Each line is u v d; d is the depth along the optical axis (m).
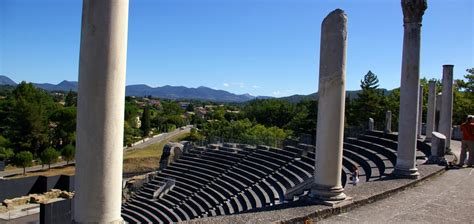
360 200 11.17
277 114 115.81
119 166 6.96
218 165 37.28
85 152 6.66
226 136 76.38
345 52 10.40
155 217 30.19
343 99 10.47
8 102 90.81
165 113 179.62
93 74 6.54
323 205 10.47
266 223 8.93
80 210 6.79
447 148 21.58
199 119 158.38
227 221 9.09
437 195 12.59
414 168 14.45
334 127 10.45
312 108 77.38
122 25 6.72
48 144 83.25
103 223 6.80
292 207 10.27
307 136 35.38
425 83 56.69
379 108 63.75
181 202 31.44
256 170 30.64
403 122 14.40
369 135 27.47
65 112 87.00
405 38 14.39
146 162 70.88
